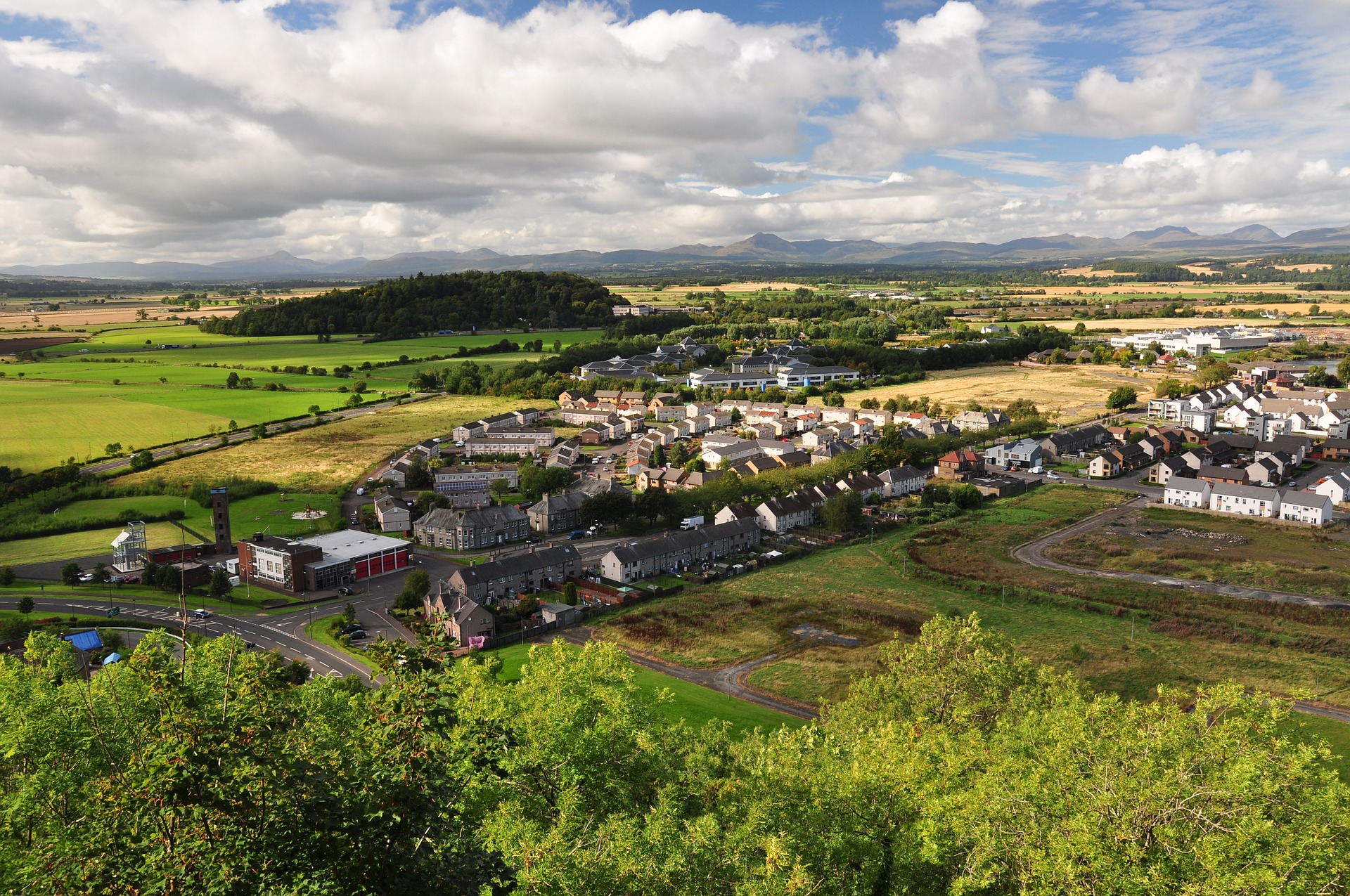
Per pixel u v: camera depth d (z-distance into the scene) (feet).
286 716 123.65
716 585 453.58
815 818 146.20
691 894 127.95
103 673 174.40
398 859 106.22
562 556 467.52
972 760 172.86
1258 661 333.21
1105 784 139.54
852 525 552.41
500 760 151.02
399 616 415.64
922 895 139.23
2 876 118.42
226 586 449.06
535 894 115.96
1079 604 401.29
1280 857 122.21
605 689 179.73
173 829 100.73
